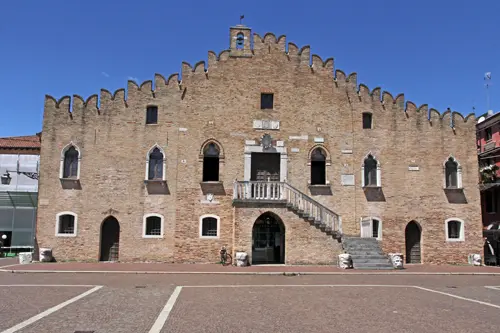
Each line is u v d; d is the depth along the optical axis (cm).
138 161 3061
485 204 4022
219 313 1370
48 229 2986
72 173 3056
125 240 2989
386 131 3225
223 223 3014
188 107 3120
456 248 3170
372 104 3244
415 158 3219
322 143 3161
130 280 2145
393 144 3216
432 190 3200
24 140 4366
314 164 3183
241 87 3167
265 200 2842
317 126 3177
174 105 3120
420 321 1291
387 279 2300
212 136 3097
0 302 1527
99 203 3016
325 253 2828
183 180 3042
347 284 2073
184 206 3017
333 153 3161
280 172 3103
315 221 2841
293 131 3153
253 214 2838
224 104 3138
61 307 1444
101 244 3020
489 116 4084
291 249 2816
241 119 3131
